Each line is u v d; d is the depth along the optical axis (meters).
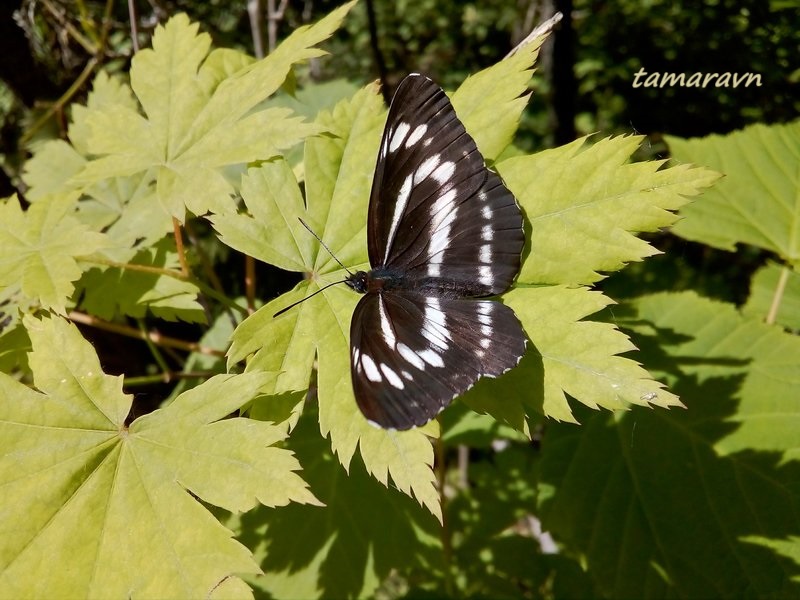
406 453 0.15
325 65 0.58
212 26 0.32
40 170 0.22
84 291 0.20
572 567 0.23
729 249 0.21
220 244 0.30
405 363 0.16
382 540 0.20
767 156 0.22
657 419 0.20
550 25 0.17
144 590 0.15
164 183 0.17
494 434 0.22
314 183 0.18
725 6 0.32
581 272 0.16
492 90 0.17
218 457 0.16
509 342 0.16
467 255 0.17
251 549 0.20
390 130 0.17
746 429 0.19
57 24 0.29
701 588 0.19
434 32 0.69
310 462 0.21
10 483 0.16
